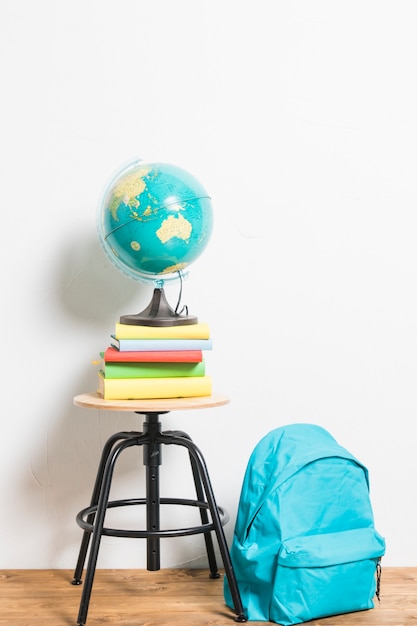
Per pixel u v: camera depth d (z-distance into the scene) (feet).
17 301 7.27
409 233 7.48
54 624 5.89
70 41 7.25
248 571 6.04
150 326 6.21
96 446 7.38
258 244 7.39
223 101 7.34
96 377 7.35
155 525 6.42
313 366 7.45
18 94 7.23
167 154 7.31
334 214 7.43
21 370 7.30
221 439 7.41
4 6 7.22
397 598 6.56
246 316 7.39
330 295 7.45
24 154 7.25
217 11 7.34
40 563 7.35
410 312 7.50
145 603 6.38
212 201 7.34
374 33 7.43
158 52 7.30
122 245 6.12
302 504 6.04
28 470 7.33
